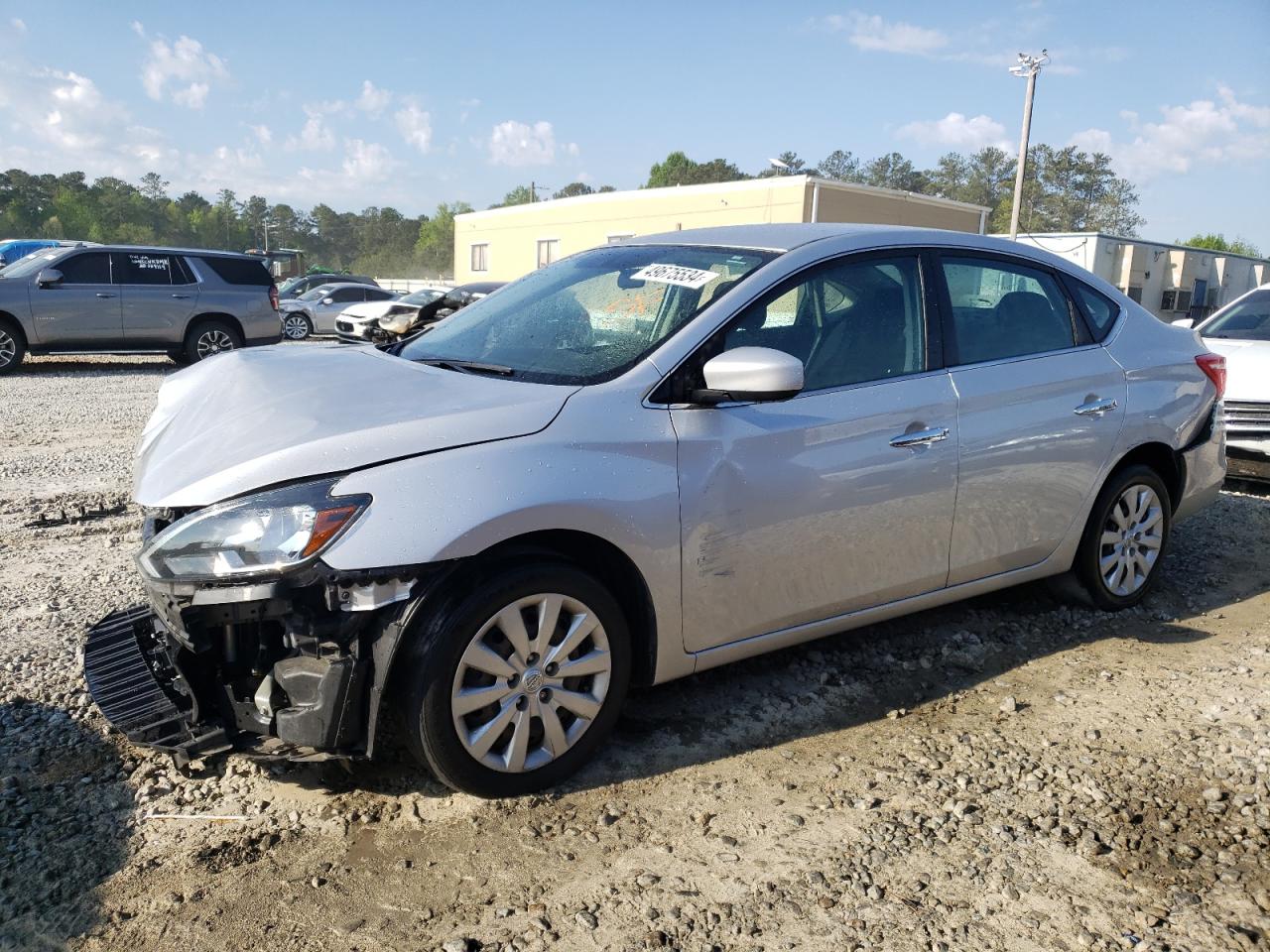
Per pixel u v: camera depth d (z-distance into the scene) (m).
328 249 163.00
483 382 3.15
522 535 2.84
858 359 3.52
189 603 2.61
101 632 3.29
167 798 2.91
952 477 3.66
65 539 5.42
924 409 3.58
